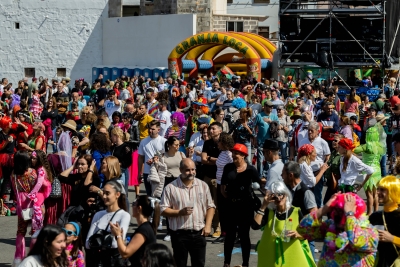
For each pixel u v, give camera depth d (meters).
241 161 15.14
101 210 13.06
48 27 66.38
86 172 14.95
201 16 63.81
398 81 49.75
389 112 31.80
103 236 11.82
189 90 40.00
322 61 44.62
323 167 17.00
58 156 18.12
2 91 46.56
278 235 12.27
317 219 11.10
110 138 21.64
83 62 66.31
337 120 24.47
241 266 14.62
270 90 34.47
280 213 12.42
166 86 45.06
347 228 10.56
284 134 24.27
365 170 17.28
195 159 19.25
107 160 15.03
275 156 15.30
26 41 66.62
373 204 18.31
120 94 41.28
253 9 73.81
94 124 23.39
